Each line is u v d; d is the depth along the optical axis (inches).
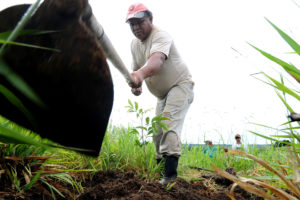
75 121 39.9
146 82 147.8
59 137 40.7
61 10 36.2
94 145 43.2
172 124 137.6
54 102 37.8
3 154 77.8
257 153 197.2
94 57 38.1
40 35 35.9
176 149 135.3
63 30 36.5
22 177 81.1
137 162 153.9
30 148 84.4
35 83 36.2
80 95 38.4
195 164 191.8
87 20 43.0
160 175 150.6
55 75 36.4
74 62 36.8
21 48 35.1
